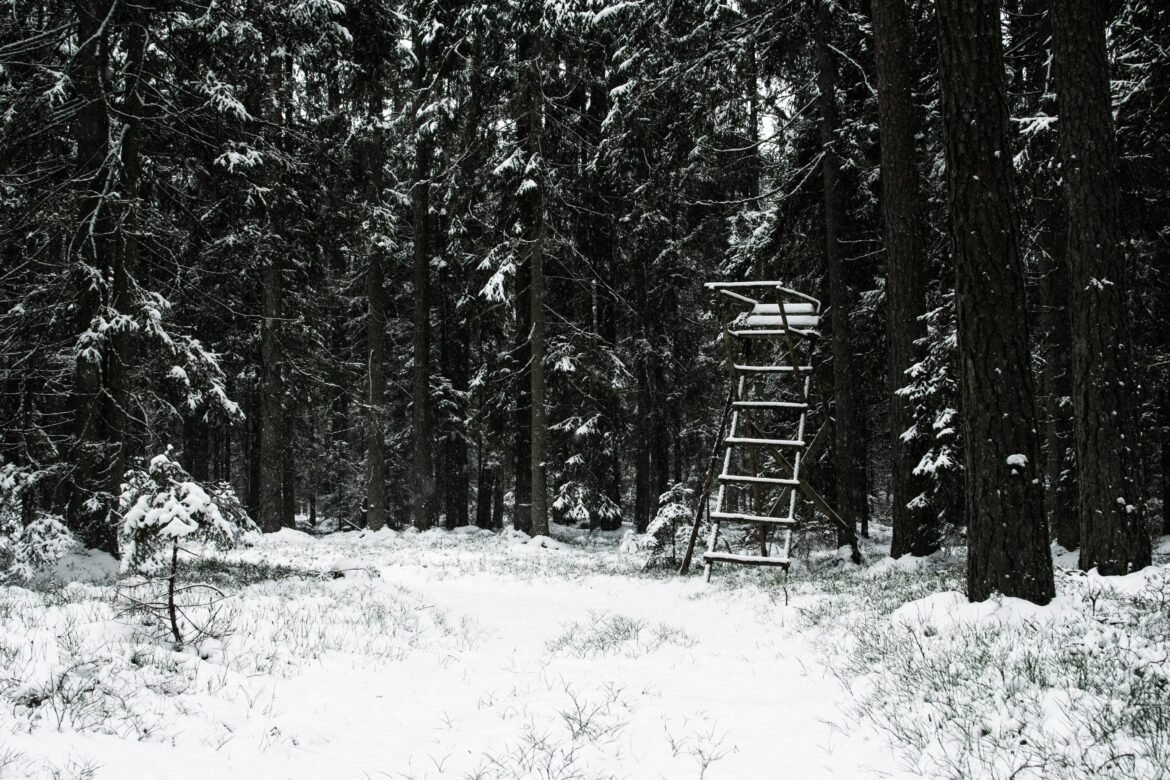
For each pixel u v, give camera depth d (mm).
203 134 14430
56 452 12289
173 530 6941
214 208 16953
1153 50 10156
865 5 15648
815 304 15258
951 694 5512
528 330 23500
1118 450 8078
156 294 13445
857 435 19344
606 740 5742
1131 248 12984
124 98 13391
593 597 13805
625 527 27297
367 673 7480
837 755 5219
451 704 6816
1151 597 6805
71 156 13930
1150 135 10953
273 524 22156
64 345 12516
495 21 19938
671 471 33969
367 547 21078
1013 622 6898
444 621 10672
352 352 29984
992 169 7605
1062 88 8547
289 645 7902
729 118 16453
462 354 29344
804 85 16500
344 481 34344
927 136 15141
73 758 4523
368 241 22609
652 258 22812
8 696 5117
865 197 15992
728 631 10078
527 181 20062
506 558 18922
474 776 5066
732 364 14961
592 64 22125
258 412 27094
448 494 29656
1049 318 11852
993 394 7559
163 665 6477
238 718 5797
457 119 21719
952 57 7773
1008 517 7438
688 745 5641
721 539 17266
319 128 21703
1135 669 5184
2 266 12977
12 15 12148
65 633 6832
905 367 12555
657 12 16672
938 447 12062
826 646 8039
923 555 12492
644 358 23203
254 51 15758
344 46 18266
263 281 21828
